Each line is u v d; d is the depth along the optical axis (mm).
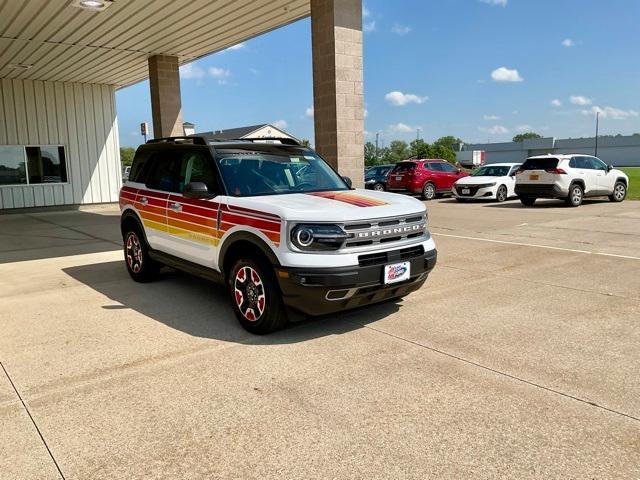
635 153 84000
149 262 6625
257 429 2977
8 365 4055
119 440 2906
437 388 3438
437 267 7273
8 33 12906
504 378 3574
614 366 3744
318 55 9398
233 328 4809
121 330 4844
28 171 18875
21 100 18594
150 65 16219
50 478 2566
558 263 7371
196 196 5008
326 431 2936
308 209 4281
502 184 17984
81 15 11680
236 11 12000
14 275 7574
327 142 9422
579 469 2529
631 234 9766
